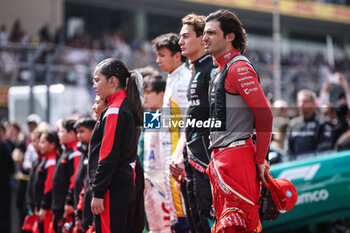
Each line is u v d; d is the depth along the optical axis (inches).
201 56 368.2
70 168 493.4
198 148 347.3
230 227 295.9
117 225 322.0
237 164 298.5
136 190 353.7
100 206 319.3
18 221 784.3
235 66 299.9
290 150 660.1
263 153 296.4
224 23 309.6
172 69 428.5
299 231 572.1
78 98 906.1
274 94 1296.8
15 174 823.1
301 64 2283.5
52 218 513.3
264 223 490.6
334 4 2573.8
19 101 916.6
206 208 342.0
